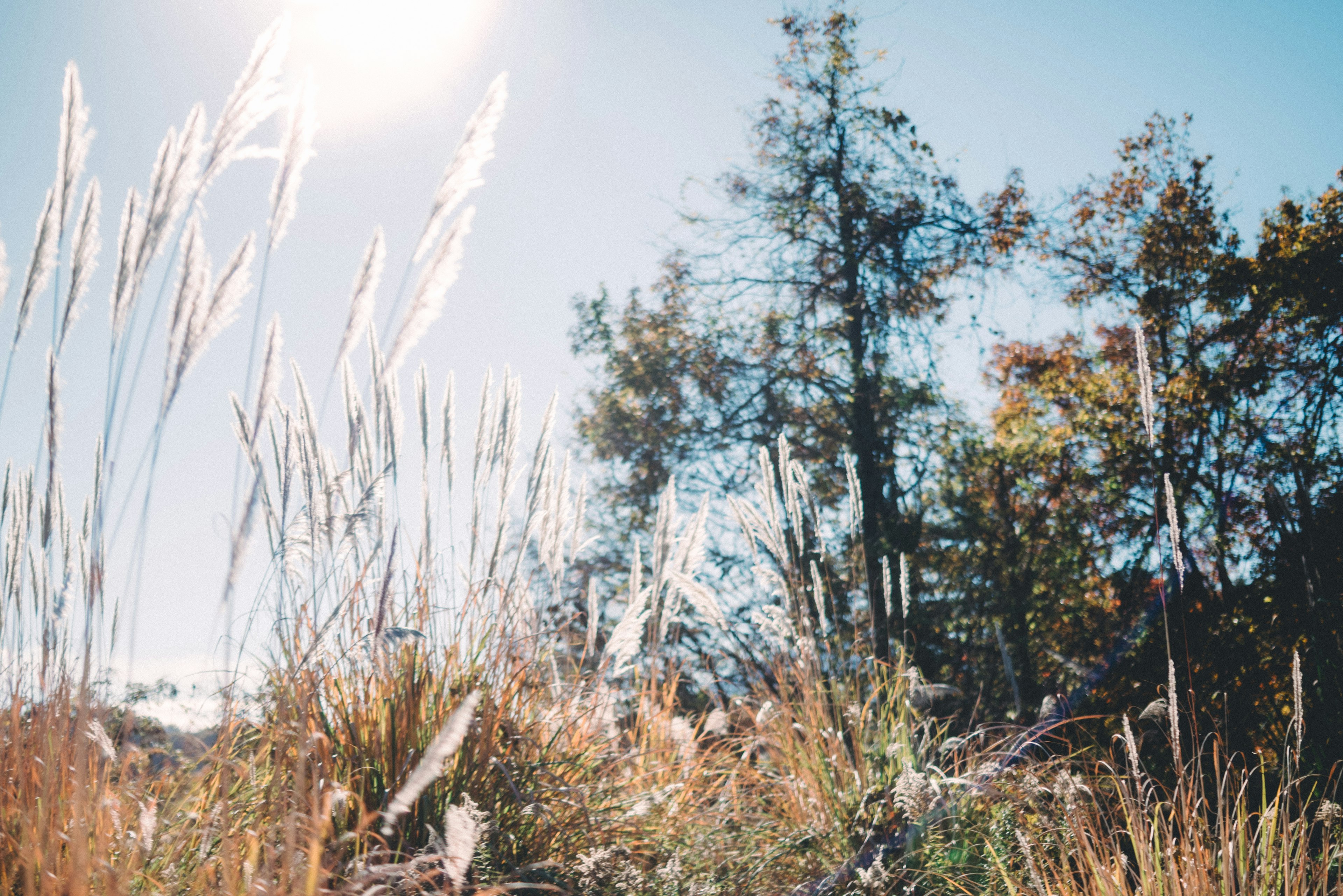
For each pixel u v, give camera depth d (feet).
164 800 8.16
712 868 10.41
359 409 10.46
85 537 8.73
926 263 44.34
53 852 6.43
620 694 13.25
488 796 9.40
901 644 14.55
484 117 8.14
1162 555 9.32
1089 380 43.14
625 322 47.37
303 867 6.56
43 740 7.82
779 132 46.75
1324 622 12.48
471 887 7.25
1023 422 44.14
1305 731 11.73
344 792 6.99
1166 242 41.93
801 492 14.78
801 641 13.52
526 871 8.52
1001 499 40.78
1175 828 9.16
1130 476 35.60
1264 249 38.52
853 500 16.12
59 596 8.06
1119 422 37.68
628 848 9.09
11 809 6.97
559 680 12.19
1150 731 11.69
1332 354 33.17
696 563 15.11
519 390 11.80
